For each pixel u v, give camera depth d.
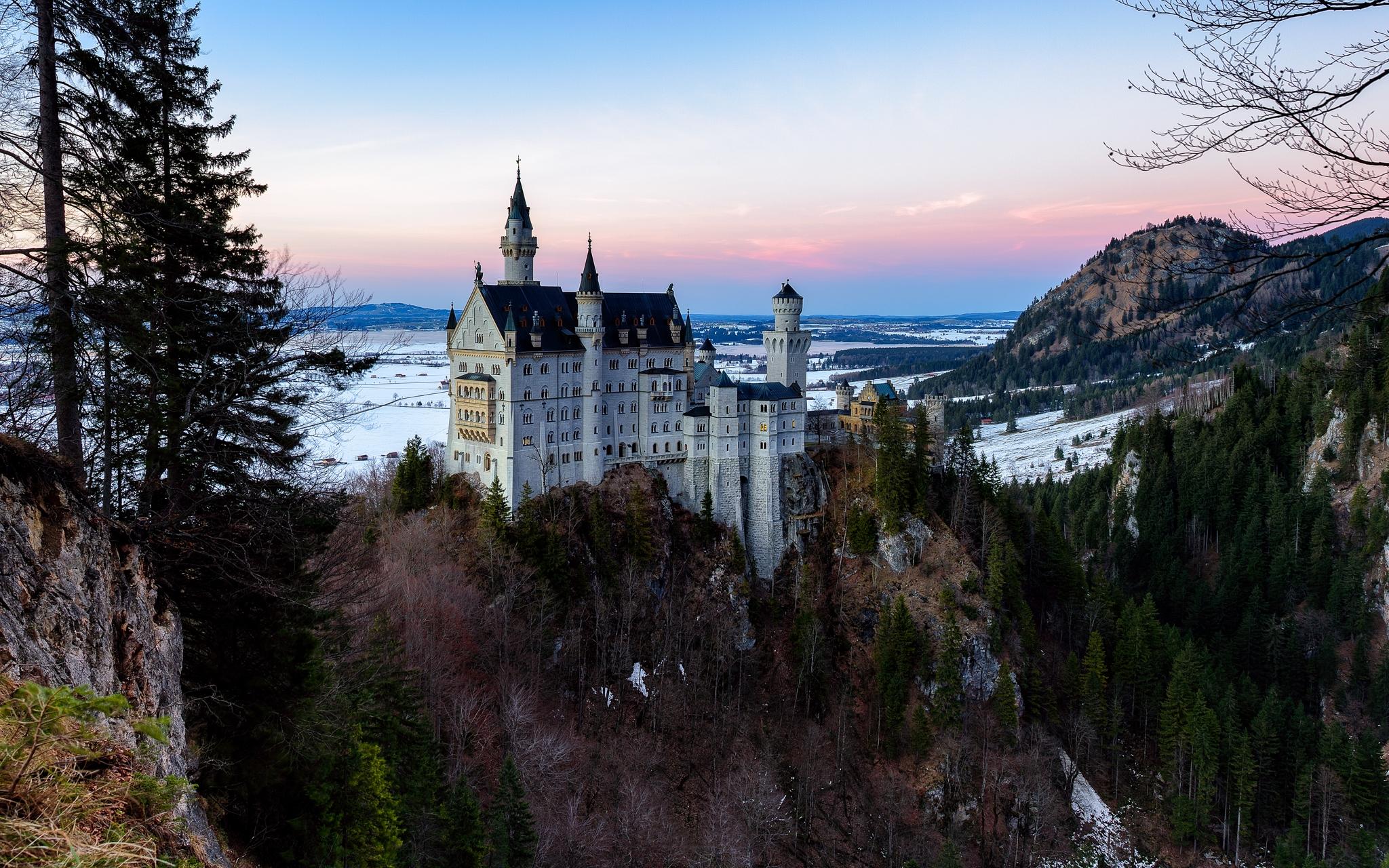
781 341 176.62
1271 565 172.25
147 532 34.81
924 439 158.88
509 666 110.56
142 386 37.31
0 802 15.13
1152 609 146.12
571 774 103.19
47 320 30.89
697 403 166.00
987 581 150.12
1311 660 152.25
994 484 175.12
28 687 15.98
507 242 156.50
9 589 21.98
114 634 26.06
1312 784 117.56
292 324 42.72
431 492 142.62
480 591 119.00
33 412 31.95
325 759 45.56
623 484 153.00
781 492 165.88
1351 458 184.00
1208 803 121.62
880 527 156.38
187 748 32.53
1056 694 145.38
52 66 33.44
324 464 47.94
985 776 126.94
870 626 149.62
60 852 14.34
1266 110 18.39
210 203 43.25
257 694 41.25
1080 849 122.06
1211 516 195.88
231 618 41.16
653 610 143.50
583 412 150.62
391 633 78.00
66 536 25.17
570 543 138.38
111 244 34.84
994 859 121.06
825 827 120.19
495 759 94.00
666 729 126.00
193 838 20.00
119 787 17.22
